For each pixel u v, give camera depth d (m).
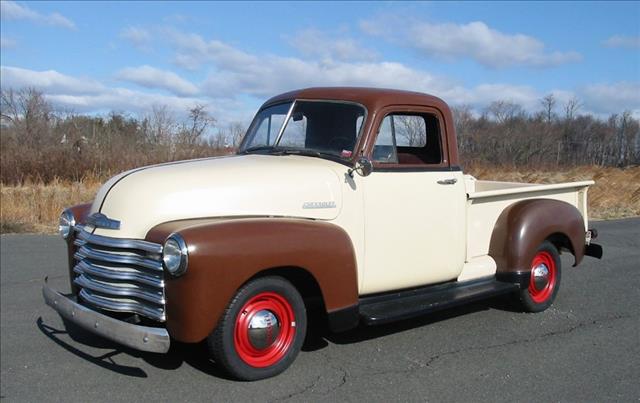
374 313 4.49
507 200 5.86
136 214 3.96
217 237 3.67
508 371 4.39
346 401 3.83
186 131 22.73
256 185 4.23
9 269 7.70
